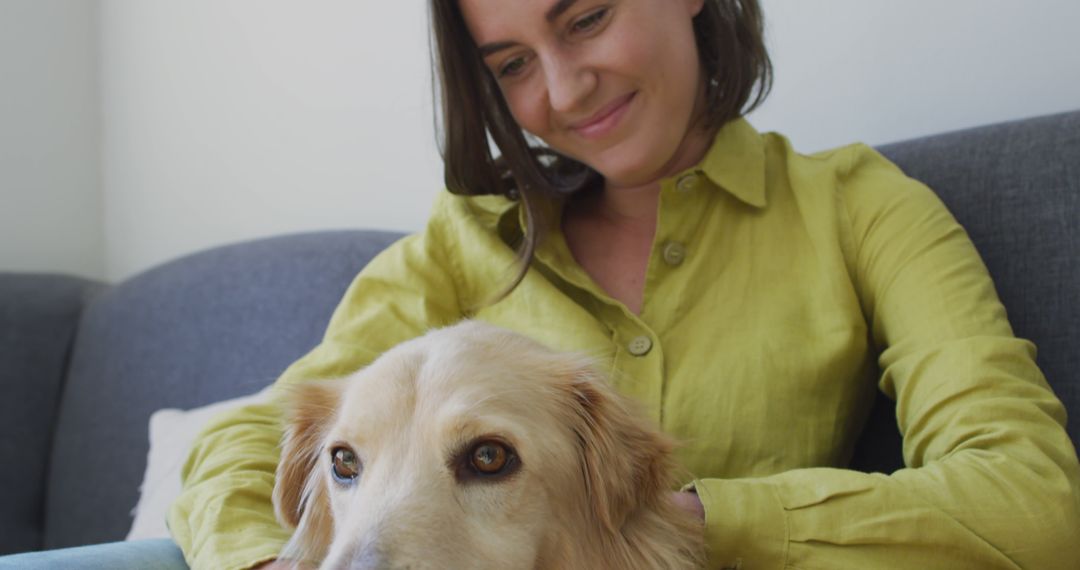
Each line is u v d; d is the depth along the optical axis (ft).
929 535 3.51
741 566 3.66
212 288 7.93
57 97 10.49
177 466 6.64
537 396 3.57
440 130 5.90
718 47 4.92
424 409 3.41
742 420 4.34
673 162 5.02
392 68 8.30
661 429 4.19
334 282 7.22
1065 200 4.68
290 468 4.07
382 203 8.50
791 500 3.67
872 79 6.06
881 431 5.07
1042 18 5.43
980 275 4.35
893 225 4.49
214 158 9.78
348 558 3.06
